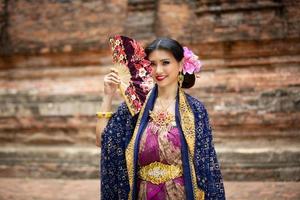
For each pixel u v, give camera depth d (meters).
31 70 10.27
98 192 7.20
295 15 8.63
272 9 8.74
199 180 3.00
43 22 10.21
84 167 8.52
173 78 3.14
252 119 8.39
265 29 8.77
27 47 10.26
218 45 9.10
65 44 10.05
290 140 8.23
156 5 9.58
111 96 3.37
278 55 8.80
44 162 8.80
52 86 9.93
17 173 8.90
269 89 8.58
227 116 8.54
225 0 9.01
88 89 9.61
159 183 2.99
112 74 3.34
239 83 8.76
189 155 3.01
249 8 8.83
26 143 9.70
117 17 9.82
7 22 10.41
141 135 3.07
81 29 9.98
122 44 3.40
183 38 9.30
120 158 3.17
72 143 9.42
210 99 8.70
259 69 8.88
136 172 3.06
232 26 8.97
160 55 3.09
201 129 3.10
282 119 8.25
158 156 3.00
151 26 9.53
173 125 3.07
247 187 7.04
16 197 6.99
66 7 10.11
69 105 9.48
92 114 9.29
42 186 7.87
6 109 9.88
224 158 7.75
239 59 9.02
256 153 7.63
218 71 9.10
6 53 10.33
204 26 9.18
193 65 3.27
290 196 6.35
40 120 9.62
